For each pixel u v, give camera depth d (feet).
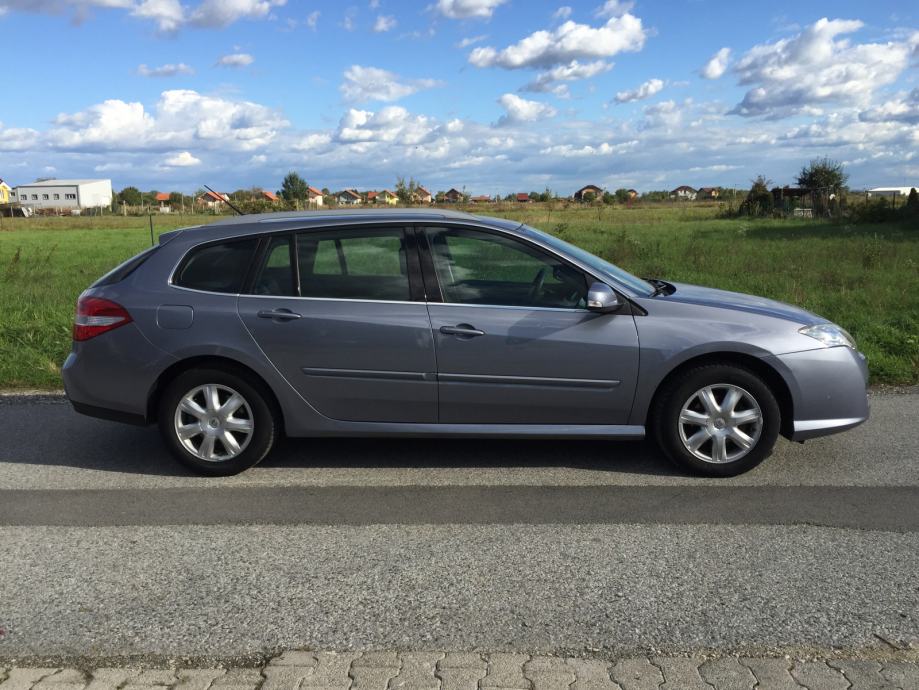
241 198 176.35
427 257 15.31
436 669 8.64
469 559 11.59
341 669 8.68
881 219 116.67
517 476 15.28
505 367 14.89
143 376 15.37
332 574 11.15
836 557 11.49
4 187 455.22
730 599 10.23
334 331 15.01
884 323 29.14
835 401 14.99
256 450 15.46
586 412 15.12
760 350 14.70
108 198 465.06
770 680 8.36
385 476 15.38
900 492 14.23
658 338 14.75
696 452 15.03
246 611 10.10
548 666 8.68
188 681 8.49
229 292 15.44
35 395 22.54
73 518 13.46
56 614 10.09
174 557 11.82
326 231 15.55
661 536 12.34
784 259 53.16
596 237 86.02
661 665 8.68
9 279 50.67
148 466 16.30
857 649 8.98
